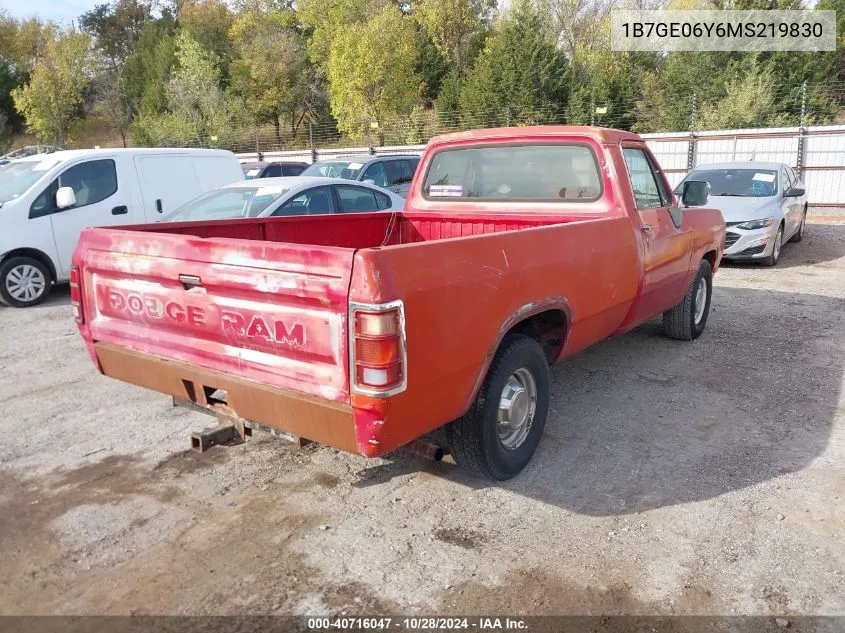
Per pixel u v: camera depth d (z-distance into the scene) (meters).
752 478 3.79
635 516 3.42
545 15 40.81
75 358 6.23
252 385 3.02
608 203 4.59
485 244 3.13
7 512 3.49
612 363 5.83
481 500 3.60
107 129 54.91
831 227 15.58
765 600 2.78
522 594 2.84
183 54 41.28
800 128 18.58
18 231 8.25
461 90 36.34
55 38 50.19
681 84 32.31
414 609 2.75
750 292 8.73
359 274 2.59
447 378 2.96
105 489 3.73
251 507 3.54
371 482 3.80
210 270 3.03
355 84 37.16
